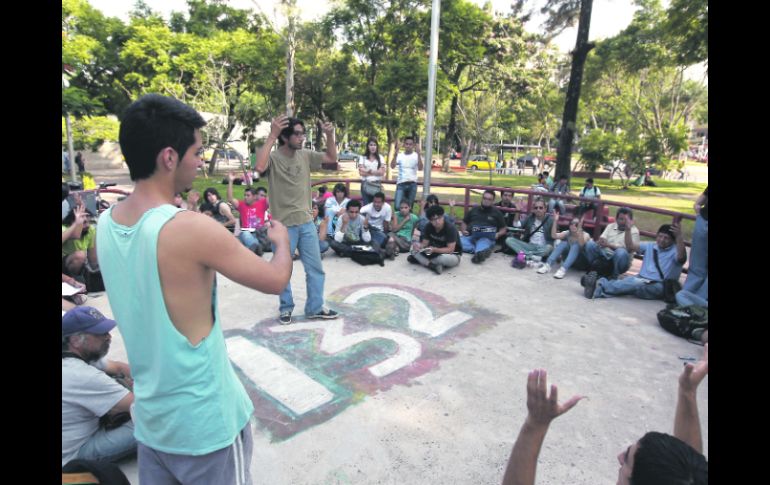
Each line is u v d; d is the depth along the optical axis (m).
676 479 1.17
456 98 25.44
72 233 4.70
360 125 20.88
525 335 4.24
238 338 4.00
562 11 13.71
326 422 2.88
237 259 1.24
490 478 2.45
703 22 9.58
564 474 2.48
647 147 24.86
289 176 3.95
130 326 1.27
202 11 22.33
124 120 1.20
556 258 6.29
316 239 4.23
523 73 23.80
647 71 26.80
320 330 4.21
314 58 20.73
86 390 2.26
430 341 4.06
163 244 1.16
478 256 6.55
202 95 19.81
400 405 3.08
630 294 5.39
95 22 19.19
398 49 19.69
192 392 1.27
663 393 3.31
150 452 1.37
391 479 2.43
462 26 18.72
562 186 10.98
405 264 6.46
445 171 32.19
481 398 3.18
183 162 1.27
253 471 2.46
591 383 3.43
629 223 5.73
